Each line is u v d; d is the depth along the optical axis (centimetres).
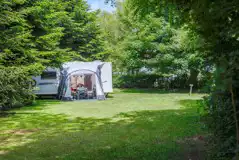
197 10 271
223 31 256
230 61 236
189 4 313
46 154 498
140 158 460
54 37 1381
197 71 1680
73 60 1867
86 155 486
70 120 867
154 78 2036
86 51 1955
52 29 1359
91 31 1944
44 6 1286
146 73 1992
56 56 1382
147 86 2092
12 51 1093
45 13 1292
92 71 1483
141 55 1827
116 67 2116
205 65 313
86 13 1950
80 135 649
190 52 1593
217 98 291
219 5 244
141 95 1639
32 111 1068
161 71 1766
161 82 2033
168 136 613
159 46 1695
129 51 1838
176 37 1639
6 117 938
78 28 1845
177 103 1248
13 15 1009
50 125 789
